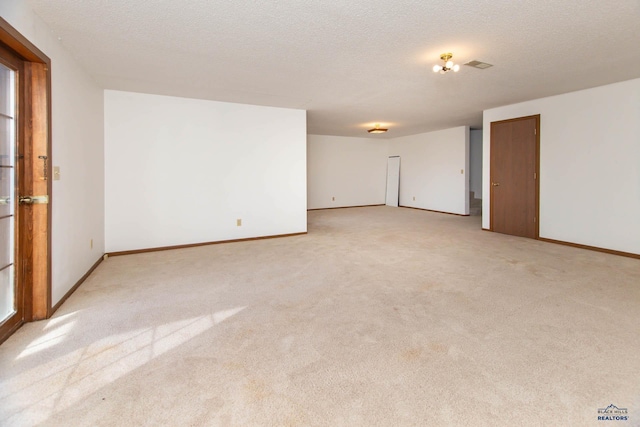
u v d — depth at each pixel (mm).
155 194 4738
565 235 4984
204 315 2566
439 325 2381
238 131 5293
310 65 3588
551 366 1874
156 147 4715
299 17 2535
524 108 5422
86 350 2055
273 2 2312
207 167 5078
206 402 1592
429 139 9156
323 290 3104
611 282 3285
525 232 5539
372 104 5520
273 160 5605
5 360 1938
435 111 6168
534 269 3738
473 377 1780
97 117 4086
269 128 5547
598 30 2783
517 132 5551
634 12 2484
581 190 4758
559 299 2844
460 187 8258
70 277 3012
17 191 2350
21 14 2191
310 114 6410
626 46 3125
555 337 2197
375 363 1915
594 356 1972
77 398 1617
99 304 2781
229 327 2363
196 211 5031
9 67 2242
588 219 4699
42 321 2457
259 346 2105
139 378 1777
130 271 3738
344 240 5426
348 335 2242
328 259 4230
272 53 3248
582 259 4168
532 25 2697
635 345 2092
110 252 4488
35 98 2455
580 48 3164
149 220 4715
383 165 10836
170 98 4773
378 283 3291
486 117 6082
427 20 2602
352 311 2629
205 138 5039
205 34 2814
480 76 4004
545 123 5152
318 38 2914
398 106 5688
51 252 2562
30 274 2443
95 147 3971
